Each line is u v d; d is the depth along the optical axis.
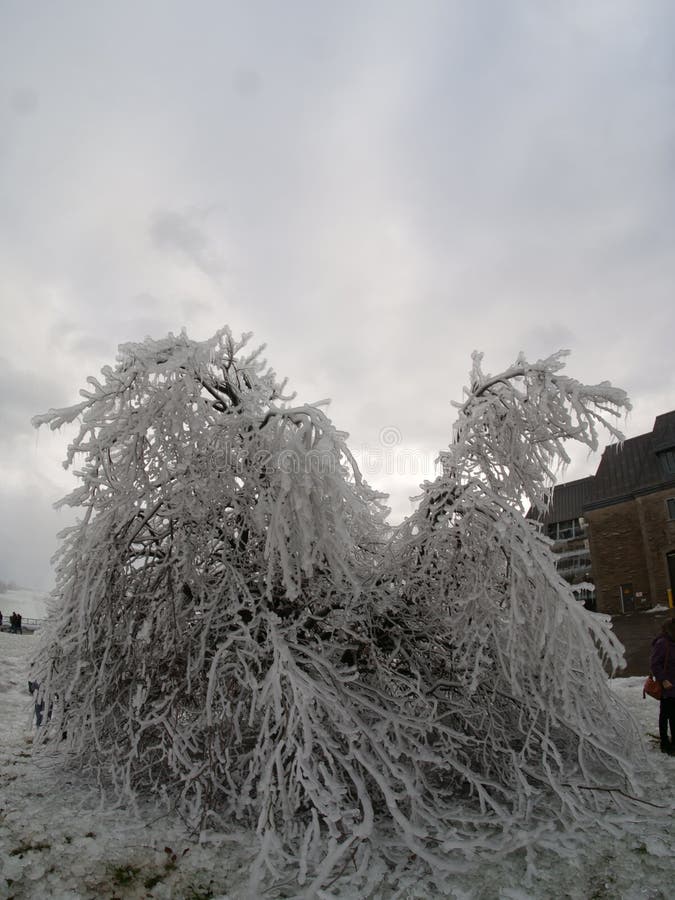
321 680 4.41
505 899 3.09
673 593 26.59
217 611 4.88
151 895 3.20
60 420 4.71
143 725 4.41
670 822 3.89
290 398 5.81
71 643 4.86
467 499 4.95
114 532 4.84
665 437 28.84
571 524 32.69
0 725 7.86
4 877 3.26
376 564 5.48
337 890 3.25
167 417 4.81
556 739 5.11
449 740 4.58
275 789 3.75
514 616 4.57
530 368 5.01
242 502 5.02
